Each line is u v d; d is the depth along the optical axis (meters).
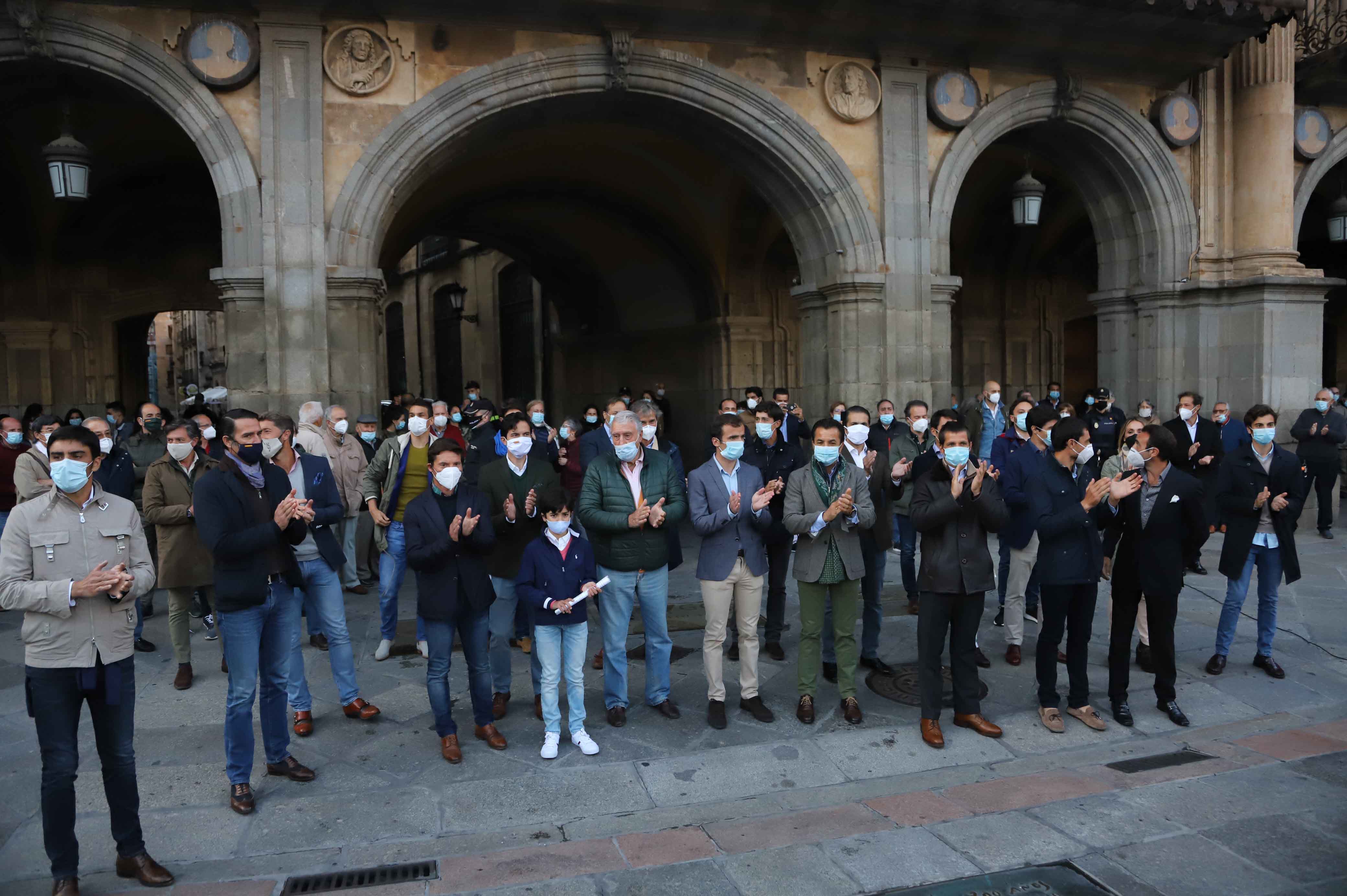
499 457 7.06
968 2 9.18
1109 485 4.63
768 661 6.13
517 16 8.41
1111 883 3.37
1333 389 13.05
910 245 9.81
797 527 4.92
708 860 3.56
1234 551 5.66
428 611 4.53
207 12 7.84
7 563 3.22
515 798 4.16
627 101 9.12
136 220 13.02
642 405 5.23
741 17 8.89
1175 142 10.94
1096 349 17.70
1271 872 3.42
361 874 3.50
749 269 14.89
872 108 9.66
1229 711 5.20
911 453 7.18
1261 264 11.08
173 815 4.00
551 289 18.69
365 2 8.01
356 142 8.16
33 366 12.20
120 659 3.38
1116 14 9.63
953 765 4.52
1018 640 6.02
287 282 7.97
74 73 7.89
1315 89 11.87
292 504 4.03
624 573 4.96
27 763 4.59
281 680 4.32
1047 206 15.44
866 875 3.45
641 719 5.11
